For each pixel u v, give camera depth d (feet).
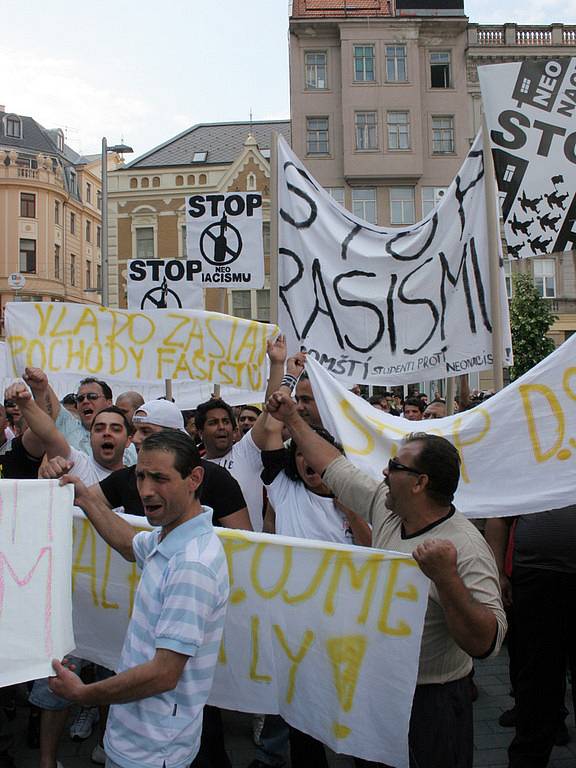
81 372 17.58
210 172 109.29
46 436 11.94
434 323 18.43
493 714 14.61
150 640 7.79
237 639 9.78
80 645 11.50
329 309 18.93
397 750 8.68
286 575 9.53
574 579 11.55
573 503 11.23
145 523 10.68
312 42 101.50
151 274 23.80
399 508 8.84
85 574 11.41
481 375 88.99
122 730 7.81
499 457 11.58
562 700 12.34
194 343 17.72
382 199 101.30
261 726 13.47
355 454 12.12
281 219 19.40
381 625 8.84
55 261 155.53
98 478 14.33
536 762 11.59
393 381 18.49
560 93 17.44
